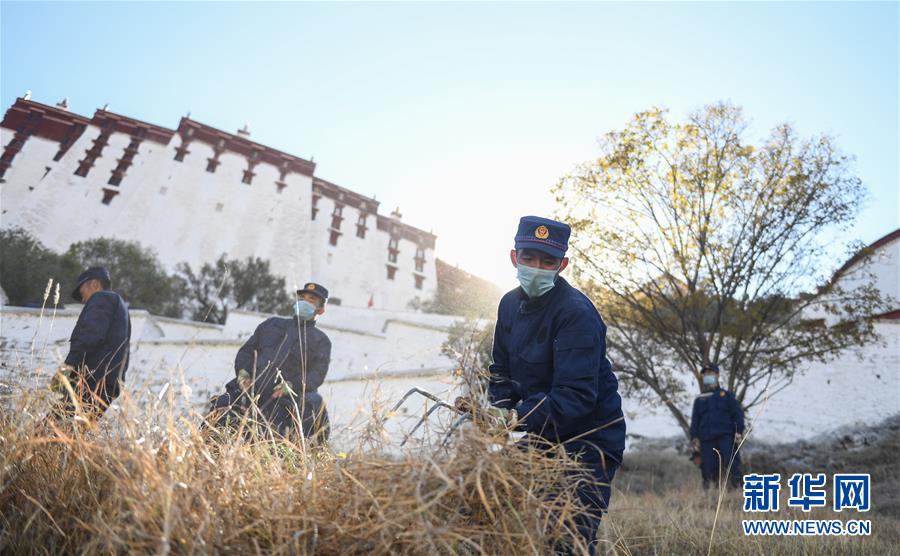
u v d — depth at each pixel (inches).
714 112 457.7
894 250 777.6
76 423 73.1
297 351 179.9
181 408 81.7
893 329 629.0
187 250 2028.8
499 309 107.1
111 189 2085.4
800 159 446.9
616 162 454.9
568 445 89.2
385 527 59.5
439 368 492.4
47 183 2030.0
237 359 183.0
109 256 1289.4
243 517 63.1
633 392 534.3
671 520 157.8
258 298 1413.6
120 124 2257.6
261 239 2177.7
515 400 101.0
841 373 626.2
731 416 320.2
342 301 2356.1
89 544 60.3
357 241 2511.1
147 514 58.0
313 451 80.3
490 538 63.7
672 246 456.4
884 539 168.1
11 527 67.9
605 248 462.9
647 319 469.1
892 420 584.4
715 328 451.8
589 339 91.1
